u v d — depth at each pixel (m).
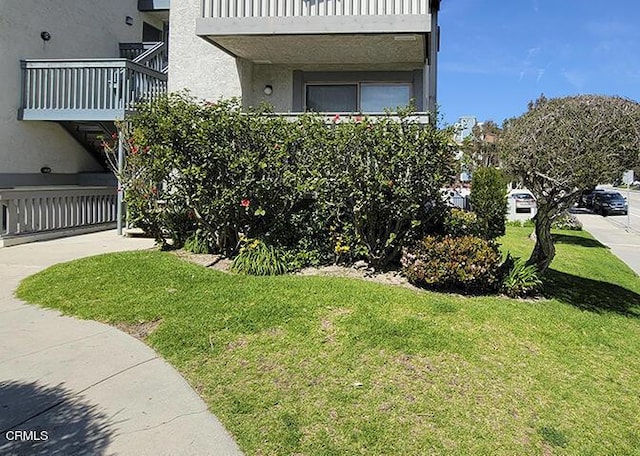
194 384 4.10
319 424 3.59
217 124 7.32
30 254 9.01
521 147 6.41
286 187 7.46
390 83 11.74
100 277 6.74
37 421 3.47
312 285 6.30
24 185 12.58
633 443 3.65
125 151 10.63
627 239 20.36
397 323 5.23
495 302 6.30
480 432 3.60
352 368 4.38
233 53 11.12
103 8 15.16
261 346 4.73
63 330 5.22
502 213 14.41
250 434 3.43
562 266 10.60
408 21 9.47
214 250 8.38
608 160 5.93
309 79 11.88
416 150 6.61
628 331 6.11
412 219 7.14
